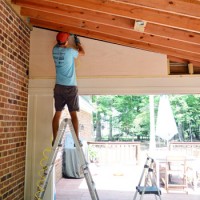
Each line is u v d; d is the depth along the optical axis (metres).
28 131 4.64
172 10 2.86
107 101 18.33
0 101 3.47
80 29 4.63
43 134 4.62
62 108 3.98
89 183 3.18
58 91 3.95
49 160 3.27
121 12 3.34
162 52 4.60
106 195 5.88
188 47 4.10
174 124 8.07
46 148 4.59
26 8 4.26
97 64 4.73
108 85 4.67
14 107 4.02
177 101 16.53
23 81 4.45
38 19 4.32
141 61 4.69
